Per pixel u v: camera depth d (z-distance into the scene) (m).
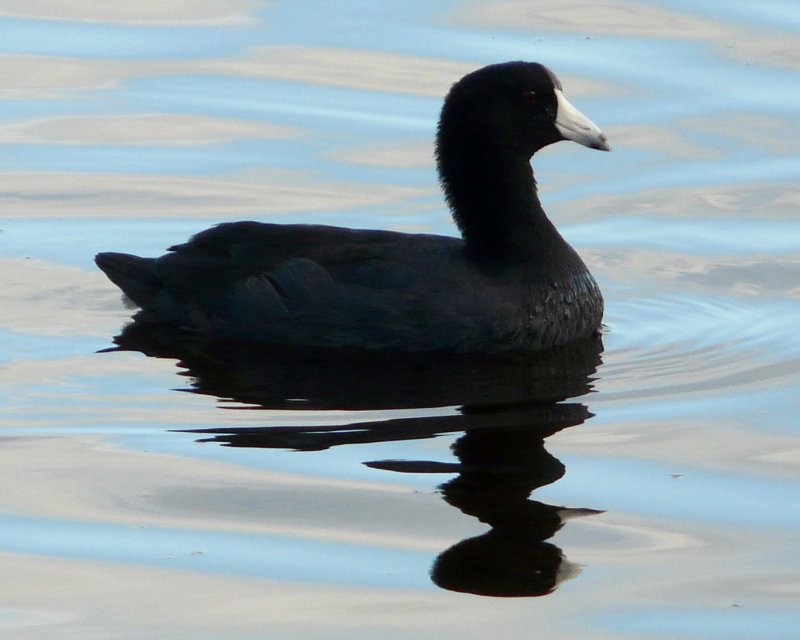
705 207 17.92
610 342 14.23
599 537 10.11
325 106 20.48
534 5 23.52
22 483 10.88
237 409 12.31
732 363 13.56
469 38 22.22
